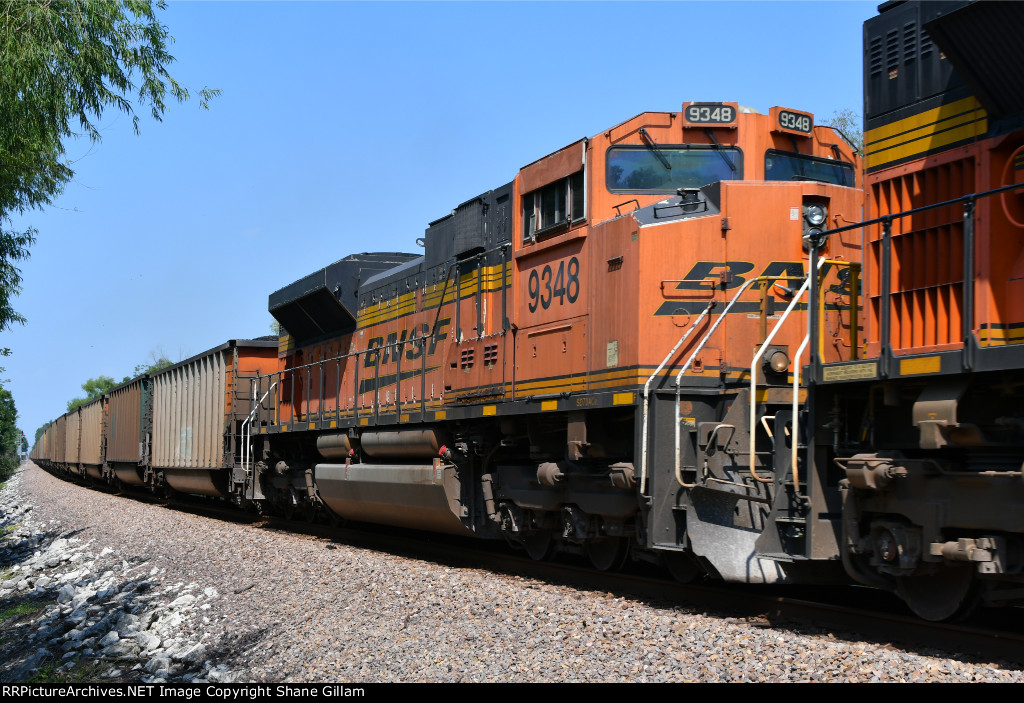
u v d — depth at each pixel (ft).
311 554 44.11
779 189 30.96
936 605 22.76
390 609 31.76
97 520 77.41
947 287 21.94
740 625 24.89
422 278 47.62
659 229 30.63
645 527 29.94
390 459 49.98
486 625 27.71
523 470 38.27
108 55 45.42
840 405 24.47
